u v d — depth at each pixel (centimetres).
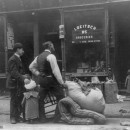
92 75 1190
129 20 1256
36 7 1261
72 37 1227
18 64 755
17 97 754
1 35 1306
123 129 653
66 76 1216
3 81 1300
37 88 754
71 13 1217
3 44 1305
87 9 1193
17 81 750
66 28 1231
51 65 725
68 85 736
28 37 1376
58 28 1328
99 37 1194
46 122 754
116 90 1075
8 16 1307
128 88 1203
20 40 1376
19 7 1280
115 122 734
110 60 1199
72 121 708
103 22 1185
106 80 1140
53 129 668
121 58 1284
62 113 718
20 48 766
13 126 712
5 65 1293
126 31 1271
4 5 1288
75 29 1222
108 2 1158
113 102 1048
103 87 1060
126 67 1280
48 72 737
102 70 1190
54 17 1314
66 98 721
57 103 750
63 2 1221
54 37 1341
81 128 666
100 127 674
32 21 1338
